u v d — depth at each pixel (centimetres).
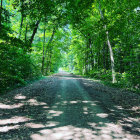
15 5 773
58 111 544
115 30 1516
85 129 392
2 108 546
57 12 825
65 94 871
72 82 1588
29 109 554
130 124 433
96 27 1210
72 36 3047
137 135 362
